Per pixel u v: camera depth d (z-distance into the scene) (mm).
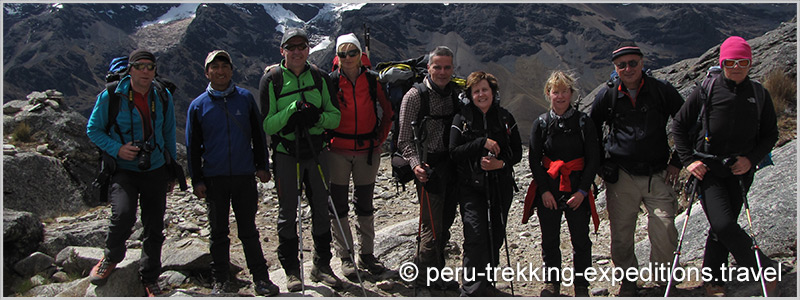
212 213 5609
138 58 5180
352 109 5902
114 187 5328
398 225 8086
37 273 6285
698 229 6715
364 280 6160
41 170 9414
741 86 4922
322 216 5809
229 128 5445
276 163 5625
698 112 5086
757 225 6191
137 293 5676
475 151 5141
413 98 5457
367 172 6152
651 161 5410
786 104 10680
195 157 5496
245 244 5641
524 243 7746
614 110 5445
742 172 4895
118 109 5262
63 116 11344
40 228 6977
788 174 6887
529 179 11984
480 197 5371
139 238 7754
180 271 6363
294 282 5695
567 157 5316
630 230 5578
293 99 5449
